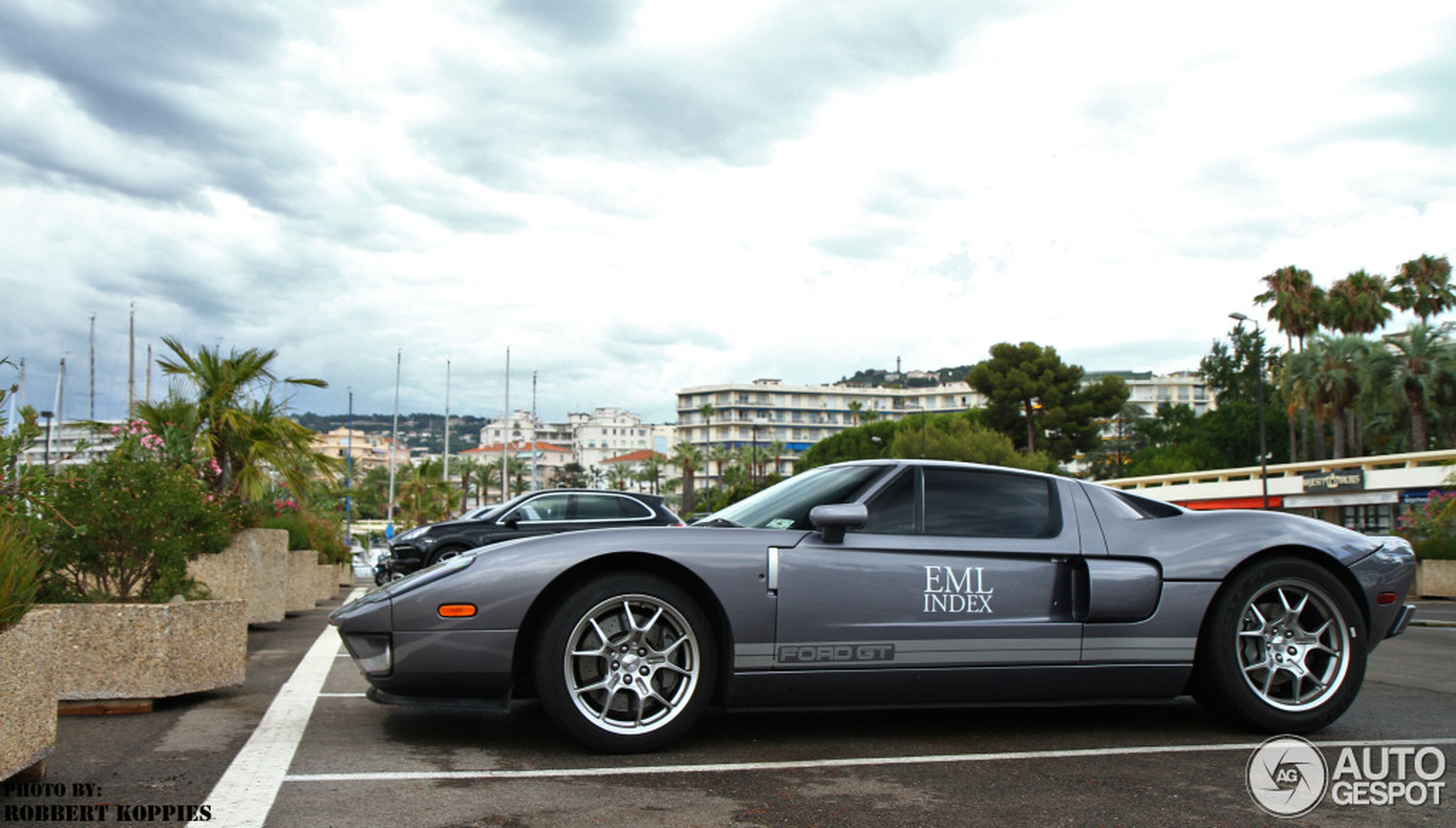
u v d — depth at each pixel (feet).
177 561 17.84
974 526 14.67
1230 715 14.75
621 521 45.62
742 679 13.35
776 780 11.82
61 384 114.93
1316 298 179.63
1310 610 15.30
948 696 14.07
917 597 13.92
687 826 10.00
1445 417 151.23
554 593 13.30
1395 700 18.16
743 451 420.77
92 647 15.70
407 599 12.88
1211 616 14.70
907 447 170.40
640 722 13.12
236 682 17.48
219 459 32.73
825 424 546.67
